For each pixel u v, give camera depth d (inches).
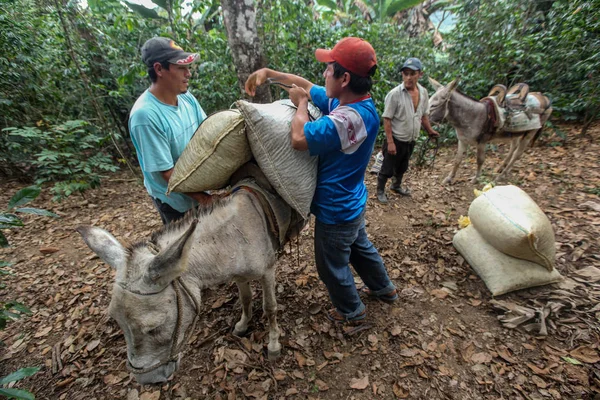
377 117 72.6
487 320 104.0
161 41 78.8
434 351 95.5
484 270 117.2
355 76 66.0
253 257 75.2
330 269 89.0
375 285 108.0
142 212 185.3
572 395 81.3
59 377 93.0
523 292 112.2
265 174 71.1
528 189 180.2
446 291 116.0
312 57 238.2
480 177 201.5
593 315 100.4
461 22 278.4
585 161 201.9
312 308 111.5
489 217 114.0
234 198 74.6
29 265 142.0
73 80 222.8
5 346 103.2
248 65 160.7
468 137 182.7
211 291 121.7
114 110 242.4
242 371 92.5
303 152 71.3
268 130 66.6
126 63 224.5
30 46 202.1
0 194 204.1
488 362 91.1
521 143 186.5
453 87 177.2
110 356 98.2
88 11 230.1
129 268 56.5
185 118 91.4
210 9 249.1
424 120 166.1
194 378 91.0
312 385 88.4
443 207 172.4
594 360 88.0
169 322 58.3
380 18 411.2
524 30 251.1
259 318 109.1
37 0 220.1
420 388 86.3
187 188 73.5
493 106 173.0
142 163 86.5
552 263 109.7
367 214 168.7
